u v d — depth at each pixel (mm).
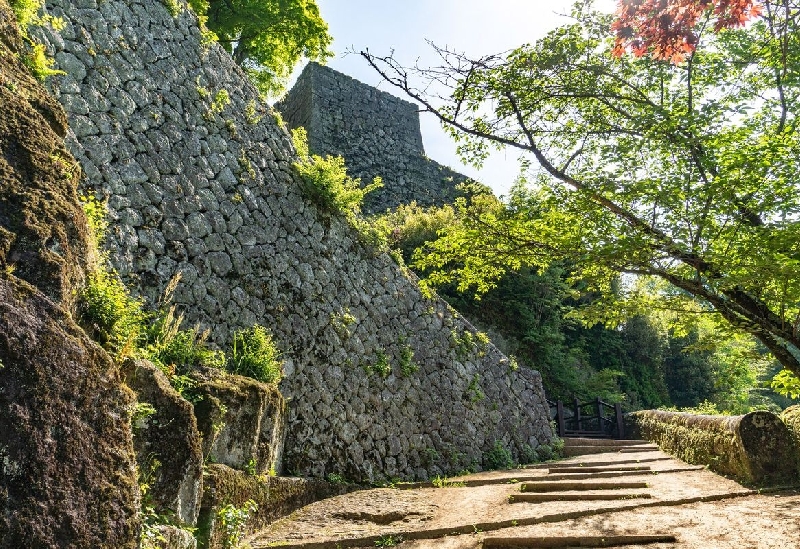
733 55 5426
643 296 5188
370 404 8164
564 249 4598
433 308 10328
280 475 6395
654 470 7363
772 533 4164
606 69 5023
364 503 6203
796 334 4258
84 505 2434
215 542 4086
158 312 6027
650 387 18062
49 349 2613
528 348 15430
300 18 14734
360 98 18844
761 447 6027
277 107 20203
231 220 7383
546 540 4371
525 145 4750
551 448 10992
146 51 7281
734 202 4258
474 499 6148
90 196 5586
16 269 2885
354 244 9258
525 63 4750
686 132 4441
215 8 13844
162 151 6898
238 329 6883
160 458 3477
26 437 2342
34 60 4785
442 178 19656
